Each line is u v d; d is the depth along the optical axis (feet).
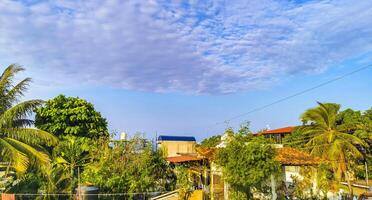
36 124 125.80
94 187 75.10
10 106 81.00
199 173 90.84
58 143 84.84
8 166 75.87
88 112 129.80
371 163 131.54
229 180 65.36
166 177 96.68
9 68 80.23
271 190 69.87
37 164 74.59
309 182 78.02
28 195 71.87
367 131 131.54
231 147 66.44
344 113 152.05
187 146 143.13
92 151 96.58
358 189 107.96
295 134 156.76
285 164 73.56
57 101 127.54
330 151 118.73
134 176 85.61
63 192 75.41
